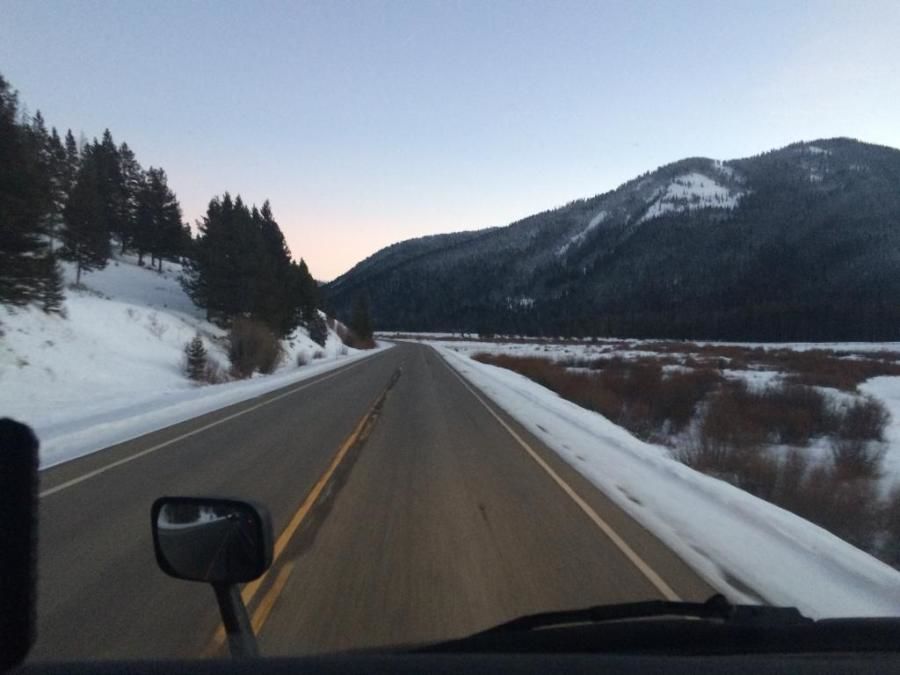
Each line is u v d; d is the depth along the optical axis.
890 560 8.81
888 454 17.53
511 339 163.50
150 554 6.95
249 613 5.46
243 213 70.12
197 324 58.78
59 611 5.47
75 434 14.53
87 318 35.69
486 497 9.73
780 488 11.58
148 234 90.81
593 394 26.61
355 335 104.94
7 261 25.69
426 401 23.08
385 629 5.17
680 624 3.62
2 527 3.05
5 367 23.70
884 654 3.18
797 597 6.08
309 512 8.74
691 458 14.43
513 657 2.77
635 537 7.85
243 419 17.72
